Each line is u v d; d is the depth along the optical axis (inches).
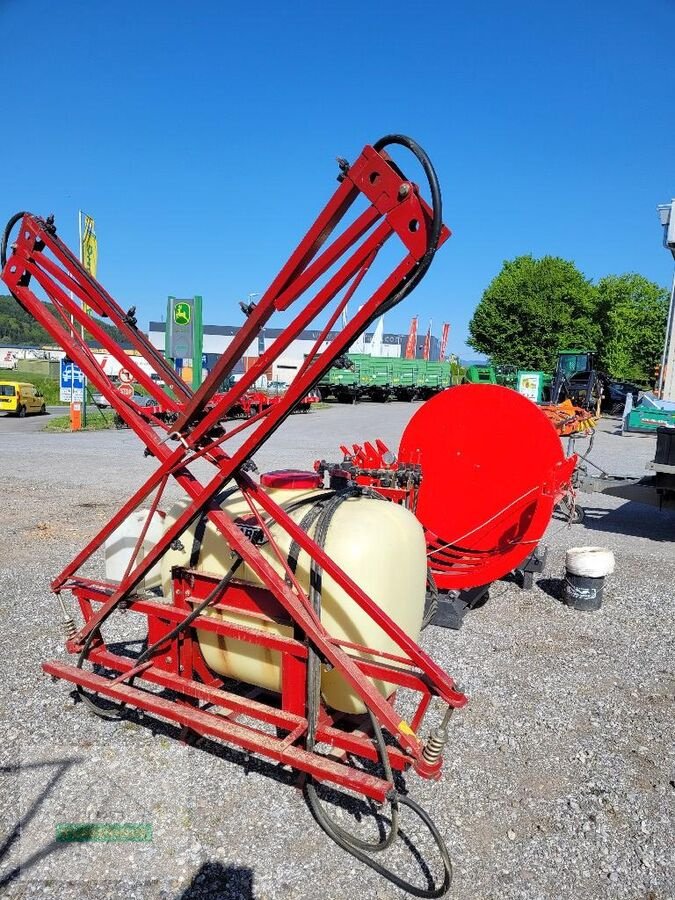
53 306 121.4
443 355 2509.8
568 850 100.0
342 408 1250.0
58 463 472.4
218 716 111.0
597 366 1966.0
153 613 121.3
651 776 119.0
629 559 264.5
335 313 89.0
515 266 1873.8
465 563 195.3
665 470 256.5
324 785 114.2
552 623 191.9
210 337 2815.0
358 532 106.3
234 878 93.0
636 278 2127.2
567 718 138.5
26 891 90.0
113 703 136.1
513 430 186.1
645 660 167.5
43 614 186.9
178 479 110.4
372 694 93.4
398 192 79.6
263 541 106.3
